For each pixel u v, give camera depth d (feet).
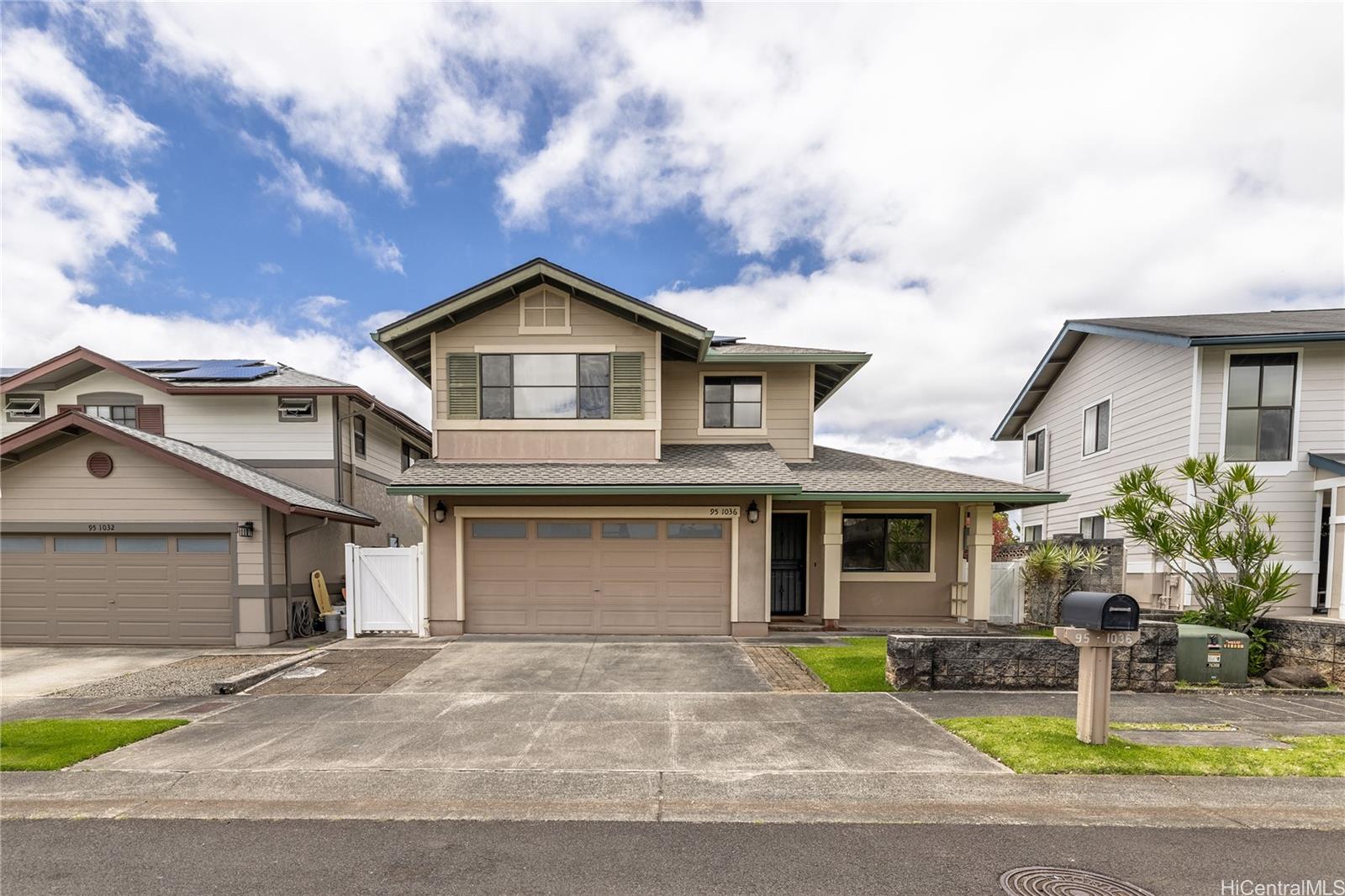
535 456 38.63
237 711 22.27
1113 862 12.16
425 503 36.22
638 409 38.78
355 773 16.58
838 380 48.03
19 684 26.99
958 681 24.48
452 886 11.51
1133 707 22.27
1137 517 30.76
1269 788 15.28
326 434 48.19
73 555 36.55
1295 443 37.52
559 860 12.36
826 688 24.82
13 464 36.47
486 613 36.81
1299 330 38.09
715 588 36.76
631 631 36.65
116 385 47.73
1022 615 42.60
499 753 17.94
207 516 36.40
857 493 37.73
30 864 12.35
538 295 38.88
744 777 16.15
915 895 11.13
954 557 40.91
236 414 48.11
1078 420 55.21
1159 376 42.65
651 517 36.58
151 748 18.52
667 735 19.31
